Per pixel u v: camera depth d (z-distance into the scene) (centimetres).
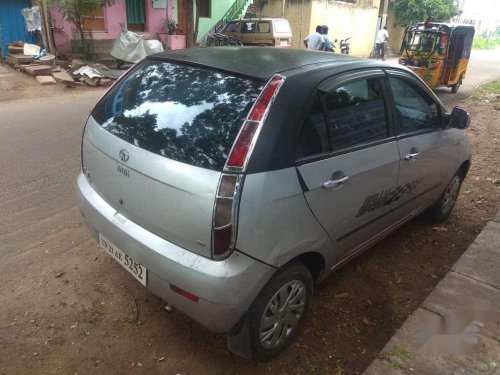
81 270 330
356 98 281
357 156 272
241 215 206
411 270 361
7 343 258
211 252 210
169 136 235
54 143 630
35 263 336
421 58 1241
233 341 243
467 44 1315
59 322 277
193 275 213
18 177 499
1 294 299
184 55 284
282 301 247
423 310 304
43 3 1165
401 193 332
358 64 290
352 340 280
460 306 310
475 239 403
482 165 635
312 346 271
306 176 235
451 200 444
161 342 267
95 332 272
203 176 211
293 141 230
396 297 326
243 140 214
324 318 298
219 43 1747
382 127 303
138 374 244
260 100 226
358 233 297
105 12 1389
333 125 260
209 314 217
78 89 1058
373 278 347
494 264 364
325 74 259
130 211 247
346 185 264
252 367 253
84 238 375
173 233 223
